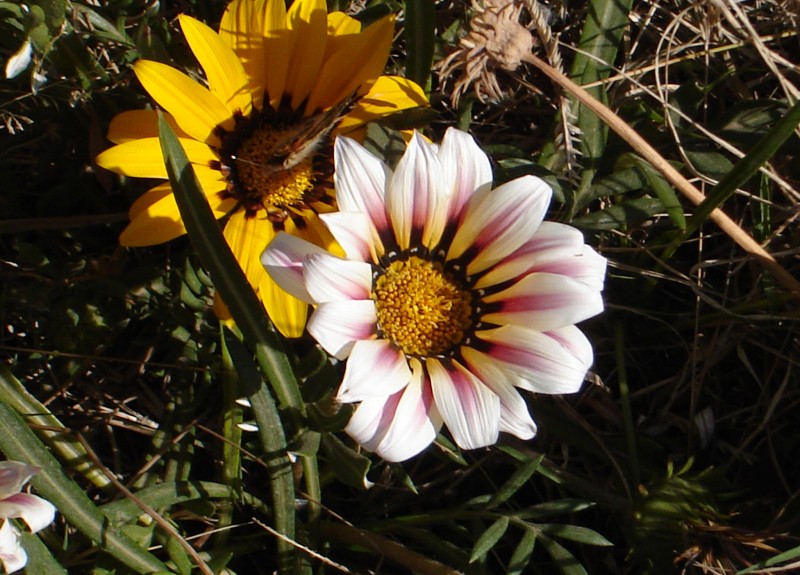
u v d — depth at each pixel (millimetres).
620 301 345
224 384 302
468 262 268
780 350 336
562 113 318
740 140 348
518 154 326
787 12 357
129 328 331
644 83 362
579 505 295
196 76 322
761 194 341
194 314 315
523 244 262
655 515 305
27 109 317
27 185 339
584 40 327
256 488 323
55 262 328
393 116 302
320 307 237
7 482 248
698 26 360
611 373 343
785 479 332
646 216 324
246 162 285
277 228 285
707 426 333
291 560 296
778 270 322
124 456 328
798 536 308
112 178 322
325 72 289
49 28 289
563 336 260
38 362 320
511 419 256
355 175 253
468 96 323
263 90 288
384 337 266
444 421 258
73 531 305
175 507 306
